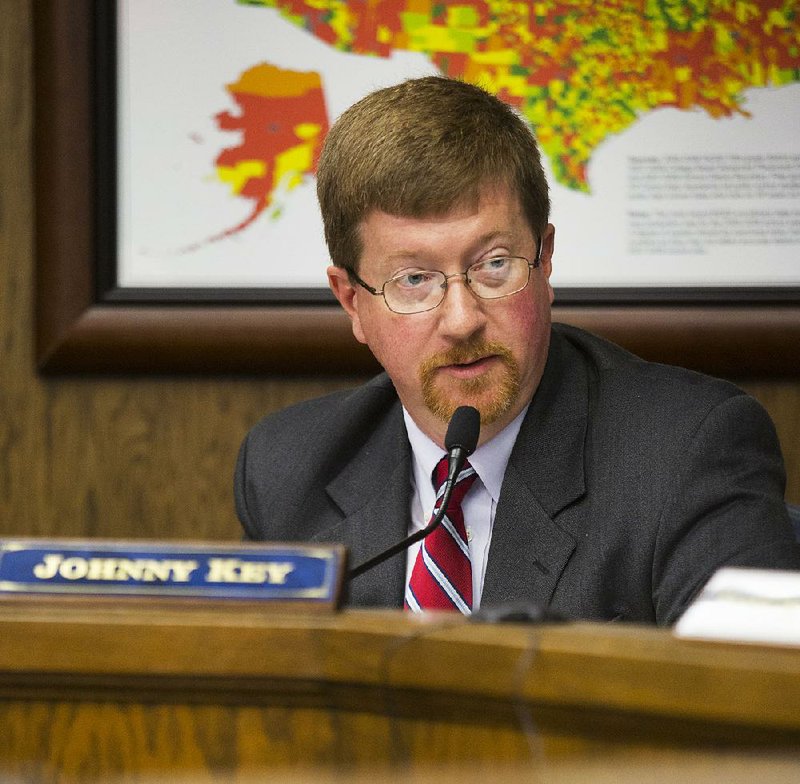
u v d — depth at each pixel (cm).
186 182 902
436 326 558
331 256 609
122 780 372
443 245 552
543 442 585
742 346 884
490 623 364
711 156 888
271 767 364
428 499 612
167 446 932
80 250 903
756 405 594
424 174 546
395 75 895
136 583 392
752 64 888
